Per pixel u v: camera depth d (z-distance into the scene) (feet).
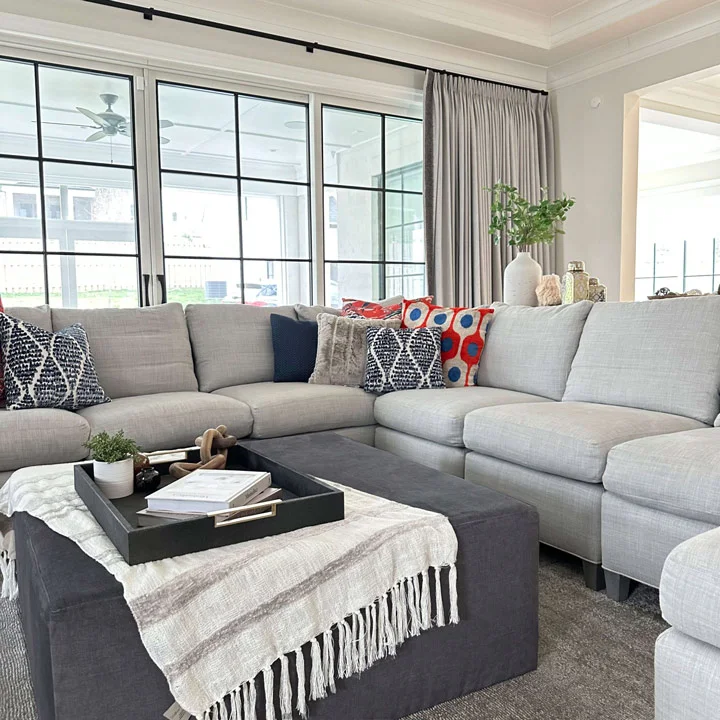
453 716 4.78
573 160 16.46
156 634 3.73
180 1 12.27
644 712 4.80
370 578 4.49
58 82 11.74
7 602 6.72
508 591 5.20
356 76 14.47
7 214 11.42
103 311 10.55
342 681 4.45
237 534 4.46
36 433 7.93
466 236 15.58
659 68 14.43
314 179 14.23
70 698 3.71
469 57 15.58
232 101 13.37
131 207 12.51
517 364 10.35
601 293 11.22
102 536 4.63
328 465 6.68
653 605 6.55
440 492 5.69
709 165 26.11
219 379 11.05
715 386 7.66
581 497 6.97
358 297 15.03
